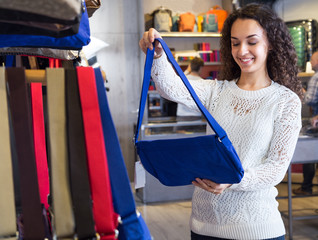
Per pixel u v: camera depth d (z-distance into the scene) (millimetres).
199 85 1668
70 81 758
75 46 880
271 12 1547
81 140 745
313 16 4734
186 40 5332
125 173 769
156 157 1188
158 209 4578
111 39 5879
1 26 729
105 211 733
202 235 1554
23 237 731
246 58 1522
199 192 1564
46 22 698
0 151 699
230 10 5207
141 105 1108
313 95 4246
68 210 729
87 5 1135
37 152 1073
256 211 1458
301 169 4598
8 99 820
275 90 1530
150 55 1170
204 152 1107
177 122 5086
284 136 1438
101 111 762
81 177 729
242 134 1501
